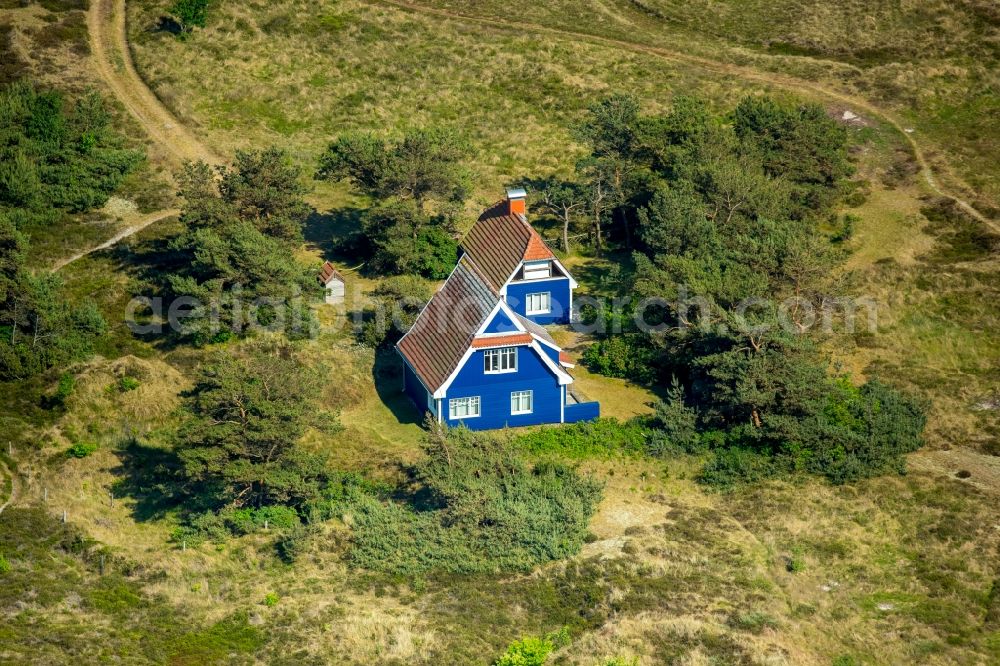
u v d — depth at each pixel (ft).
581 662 269.03
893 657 278.46
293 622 282.15
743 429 349.61
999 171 506.07
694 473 345.51
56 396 359.25
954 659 278.46
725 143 456.45
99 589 291.79
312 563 306.55
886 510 332.60
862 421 356.18
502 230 409.08
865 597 300.61
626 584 297.33
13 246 390.01
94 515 322.55
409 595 294.87
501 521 310.65
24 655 258.98
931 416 369.91
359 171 432.25
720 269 387.55
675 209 406.62
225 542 314.14
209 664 265.54
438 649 272.72
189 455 314.35
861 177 500.33
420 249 421.18
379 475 338.13
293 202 415.44
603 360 384.88
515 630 282.56
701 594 295.07
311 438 348.18
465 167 489.67
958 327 410.72
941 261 446.19
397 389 376.27
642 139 452.35
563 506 319.47
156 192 467.52
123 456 345.31
